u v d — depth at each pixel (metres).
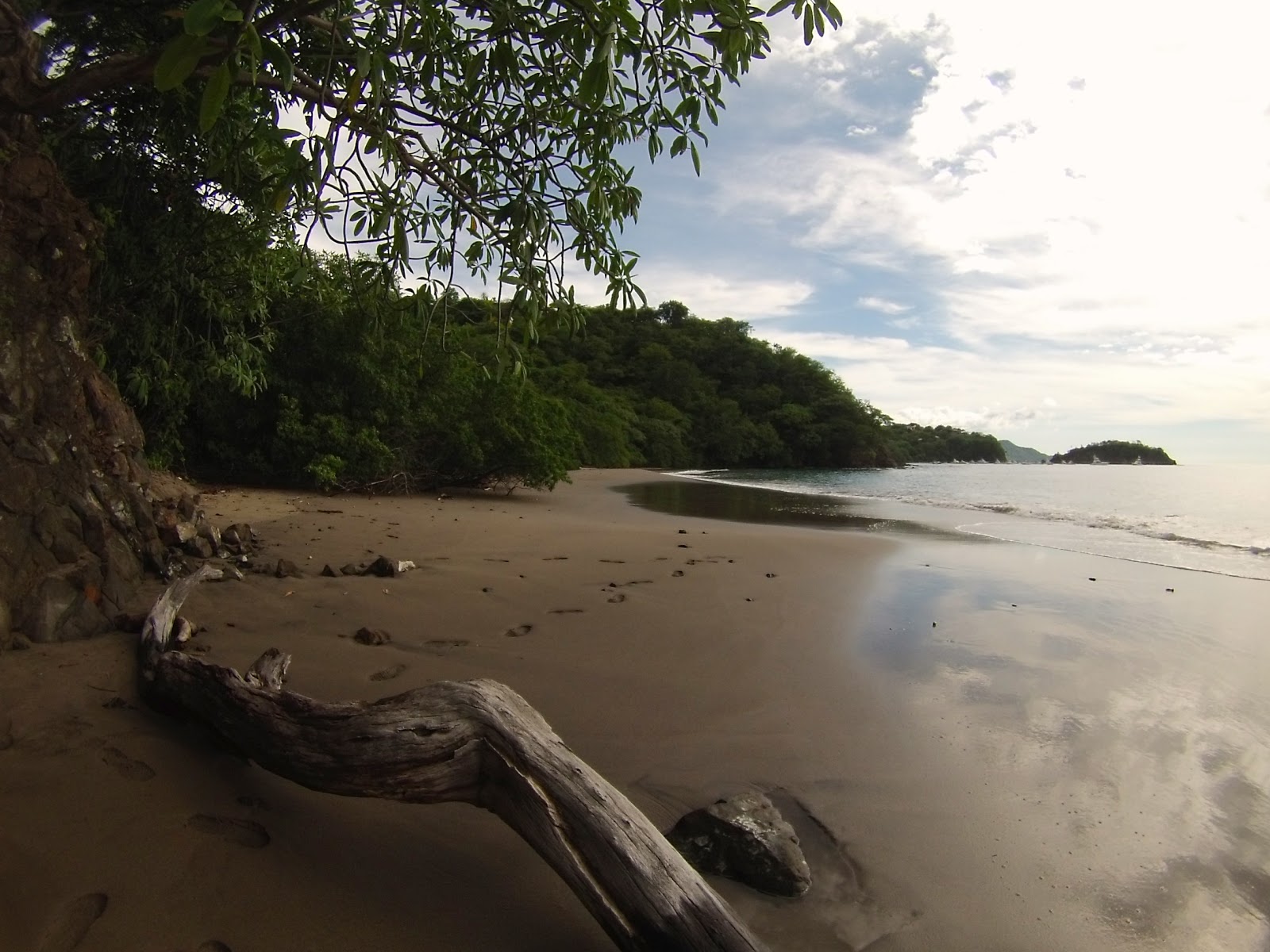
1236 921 2.19
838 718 3.58
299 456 12.34
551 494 17.44
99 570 3.70
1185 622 5.76
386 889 2.04
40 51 3.77
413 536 8.33
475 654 4.14
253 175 5.85
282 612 4.46
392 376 13.30
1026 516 15.43
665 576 6.75
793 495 21.75
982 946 2.04
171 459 9.74
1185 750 3.35
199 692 2.65
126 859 1.97
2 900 1.77
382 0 2.79
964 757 3.21
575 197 3.65
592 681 3.87
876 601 6.22
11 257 3.53
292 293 10.66
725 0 2.84
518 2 3.07
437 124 3.65
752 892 2.22
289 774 2.32
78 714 2.72
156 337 7.85
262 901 1.91
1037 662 4.61
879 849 2.48
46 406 3.66
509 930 1.94
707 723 3.44
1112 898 2.27
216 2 1.62
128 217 7.10
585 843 1.89
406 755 2.15
